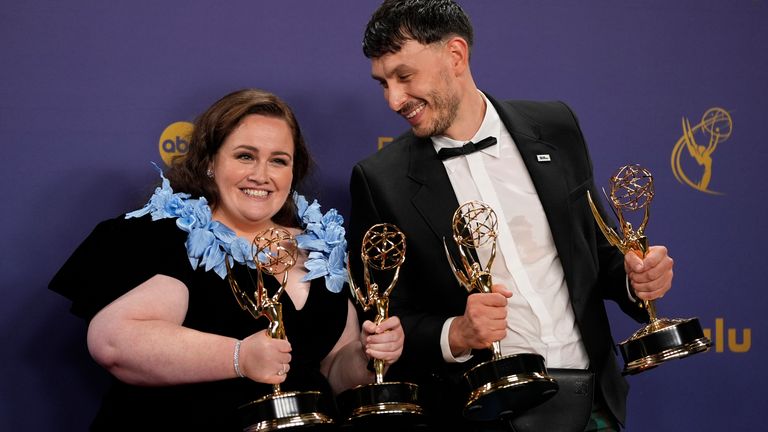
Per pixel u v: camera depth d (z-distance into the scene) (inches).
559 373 82.4
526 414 81.6
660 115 110.4
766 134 112.5
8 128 95.7
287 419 70.6
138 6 99.1
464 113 88.0
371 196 88.4
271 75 102.5
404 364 88.2
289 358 72.6
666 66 111.0
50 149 96.8
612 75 109.8
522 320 85.0
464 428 85.4
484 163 88.3
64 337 96.5
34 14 96.7
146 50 99.3
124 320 75.1
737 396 110.0
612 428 85.5
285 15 103.0
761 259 111.3
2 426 94.7
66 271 80.7
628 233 85.0
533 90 108.3
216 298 80.1
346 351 87.4
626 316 109.5
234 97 85.3
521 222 87.0
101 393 97.2
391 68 84.9
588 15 109.7
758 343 110.7
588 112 109.2
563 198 87.0
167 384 75.7
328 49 104.3
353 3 105.0
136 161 98.8
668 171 110.1
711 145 111.3
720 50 112.2
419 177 87.9
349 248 91.2
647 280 81.4
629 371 82.1
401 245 86.8
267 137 83.2
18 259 95.7
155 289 77.5
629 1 110.6
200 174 85.4
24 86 96.3
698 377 109.3
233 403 77.7
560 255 85.8
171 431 76.6
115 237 80.7
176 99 99.9
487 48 107.5
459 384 83.9
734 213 111.1
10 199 95.7
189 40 100.3
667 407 108.5
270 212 84.0
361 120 105.1
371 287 81.3
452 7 86.6
